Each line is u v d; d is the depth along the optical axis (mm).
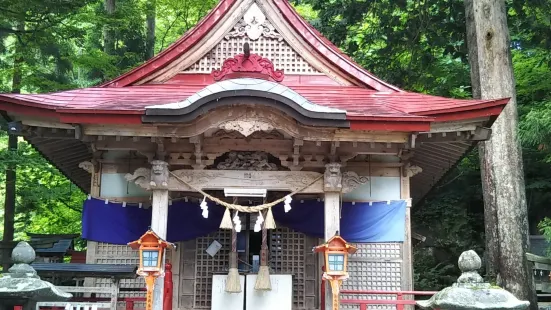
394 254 9766
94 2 16750
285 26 10742
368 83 10586
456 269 15781
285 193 9828
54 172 16453
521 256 11133
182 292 9812
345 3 16297
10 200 16578
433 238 16844
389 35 16578
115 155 9852
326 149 8898
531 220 17453
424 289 15320
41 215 20109
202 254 10000
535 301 11016
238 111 8094
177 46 10594
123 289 9586
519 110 16406
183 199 9852
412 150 9875
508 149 11594
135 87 10438
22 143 16219
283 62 10750
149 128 8297
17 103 8234
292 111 7941
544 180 16594
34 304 5797
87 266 8211
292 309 9797
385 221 9438
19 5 14203
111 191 9727
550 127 13188
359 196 9852
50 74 16969
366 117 8156
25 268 5852
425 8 15883
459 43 18000
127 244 8641
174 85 10594
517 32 16594
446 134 9133
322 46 10680
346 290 8797
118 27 17766
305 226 9742
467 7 13555
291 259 10023
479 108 8672
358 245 9805
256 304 8875
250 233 10430
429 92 17969
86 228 9273
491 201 11688
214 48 10742
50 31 15633
